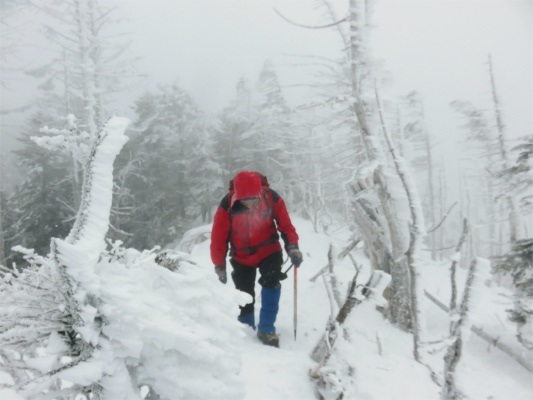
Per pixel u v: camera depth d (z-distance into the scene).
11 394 0.93
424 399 1.81
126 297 0.82
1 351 0.88
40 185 20.22
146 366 0.87
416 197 2.66
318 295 4.30
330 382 1.76
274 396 1.61
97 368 0.76
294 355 2.18
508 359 3.15
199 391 0.85
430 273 7.45
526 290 3.42
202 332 0.91
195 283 1.03
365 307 3.89
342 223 18.50
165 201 24.55
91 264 0.81
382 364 2.20
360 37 4.38
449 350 1.38
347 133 9.72
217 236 2.81
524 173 5.10
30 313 0.88
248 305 2.93
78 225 0.88
